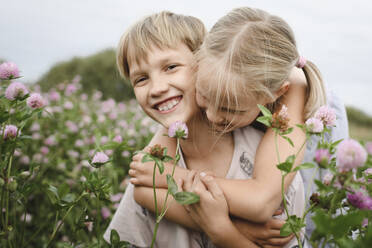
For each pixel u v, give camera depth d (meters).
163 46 1.11
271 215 1.02
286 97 1.21
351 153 0.69
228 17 1.14
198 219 1.03
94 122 3.12
